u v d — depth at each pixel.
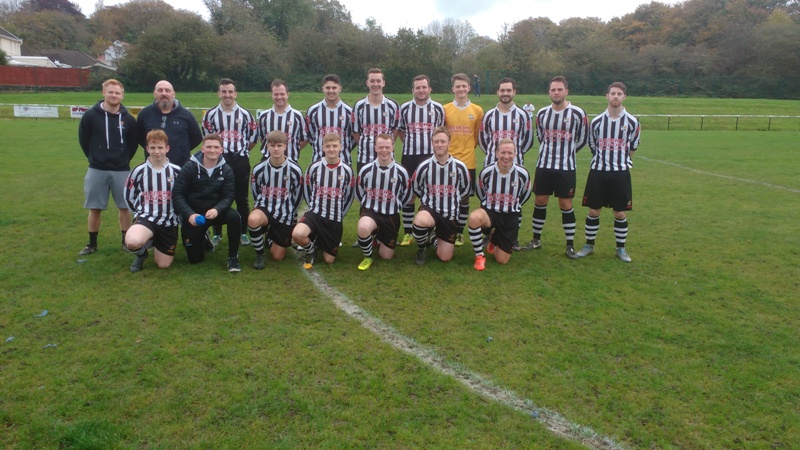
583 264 5.67
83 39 66.38
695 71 46.12
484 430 2.90
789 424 3.00
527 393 3.24
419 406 3.09
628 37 56.53
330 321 4.15
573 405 3.13
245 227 6.35
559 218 7.87
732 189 9.99
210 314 4.23
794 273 5.43
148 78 37.56
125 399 3.09
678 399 3.21
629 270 5.50
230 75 39.38
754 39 45.38
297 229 5.20
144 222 5.07
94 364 3.46
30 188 9.04
